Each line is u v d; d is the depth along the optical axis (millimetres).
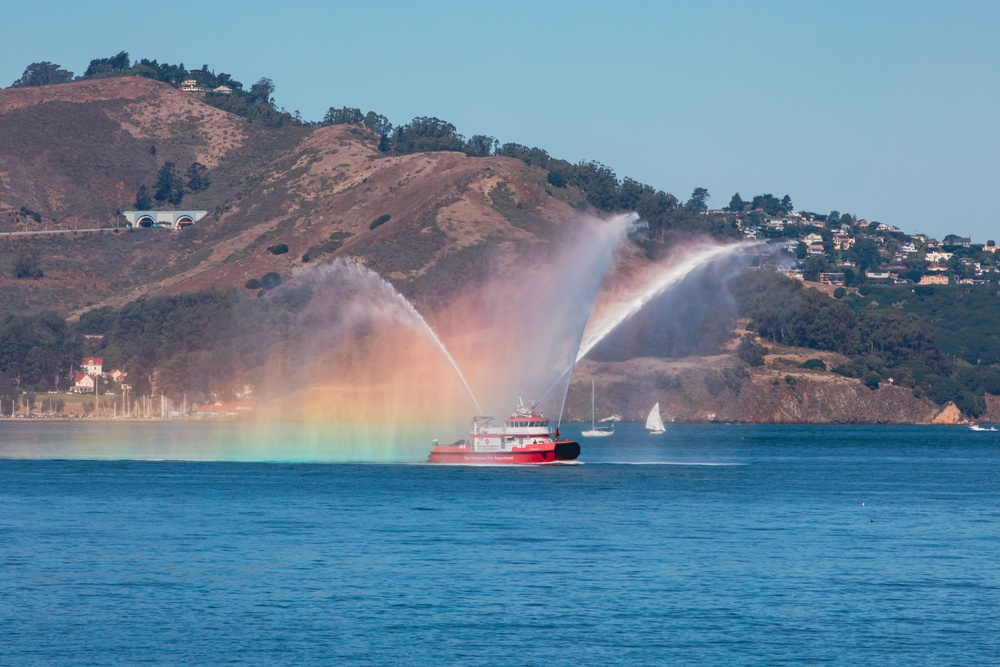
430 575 131000
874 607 116625
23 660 98375
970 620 111500
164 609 115000
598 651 100938
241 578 129250
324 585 125688
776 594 122250
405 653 100062
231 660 98312
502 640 104250
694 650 101312
